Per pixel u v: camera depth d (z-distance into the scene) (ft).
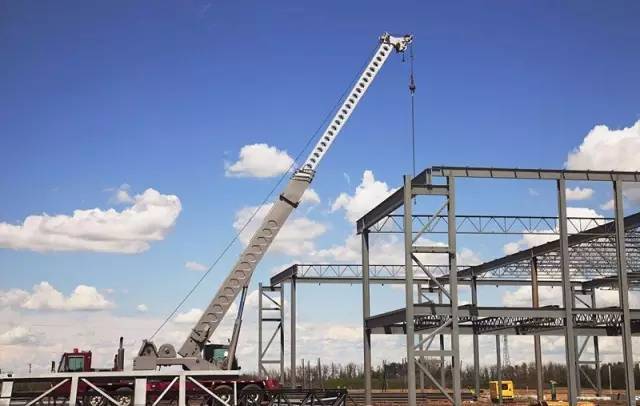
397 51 157.79
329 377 438.40
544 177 162.50
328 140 147.43
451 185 157.99
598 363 253.44
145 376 128.67
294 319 255.70
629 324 161.48
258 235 140.56
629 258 214.48
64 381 126.00
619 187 164.55
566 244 163.32
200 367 132.87
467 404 215.31
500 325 199.21
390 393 272.72
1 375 124.16
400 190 164.25
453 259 156.46
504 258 236.22
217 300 136.15
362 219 192.34
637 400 219.00
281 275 266.57
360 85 152.25
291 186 143.54
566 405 194.29
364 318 187.42
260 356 263.29
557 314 163.22
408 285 155.84
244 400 136.77
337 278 257.34
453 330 154.40
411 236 157.17
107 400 130.41
